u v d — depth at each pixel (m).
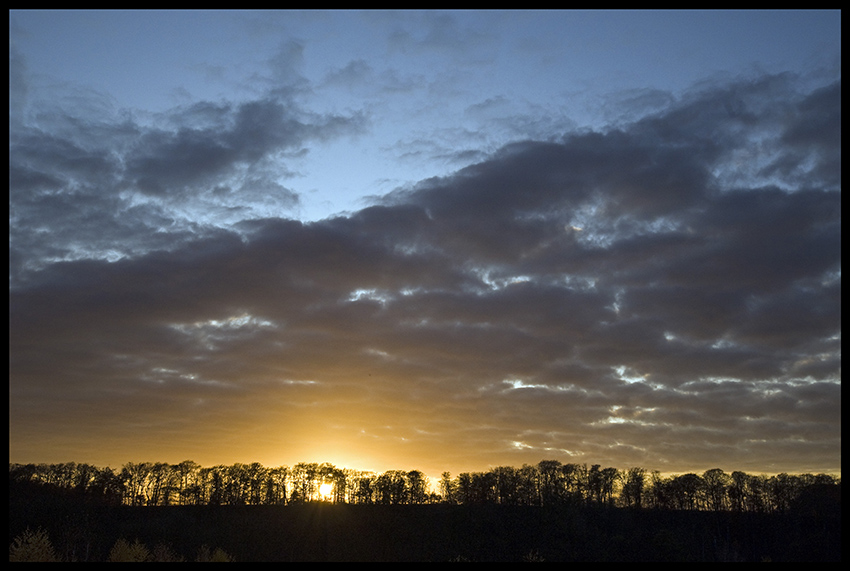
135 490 143.50
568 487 142.38
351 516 138.50
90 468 135.25
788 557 102.06
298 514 139.12
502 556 110.88
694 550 108.31
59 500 115.88
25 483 120.31
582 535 115.50
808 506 114.81
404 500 152.75
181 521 128.38
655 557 103.69
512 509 131.50
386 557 113.06
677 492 135.00
